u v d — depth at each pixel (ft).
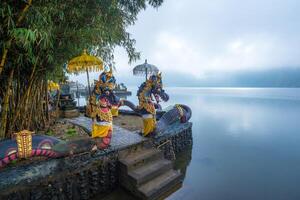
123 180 15.12
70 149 13.29
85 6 13.42
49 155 12.50
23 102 16.37
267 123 46.39
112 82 15.75
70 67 19.86
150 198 13.69
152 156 16.70
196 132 38.73
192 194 16.22
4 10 9.26
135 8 20.01
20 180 11.14
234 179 19.36
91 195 14.15
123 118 29.91
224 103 92.17
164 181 15.10
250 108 72.84
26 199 11.18
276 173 20.75
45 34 10.48
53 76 19.52
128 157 16.05
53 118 25.41
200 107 77.41
